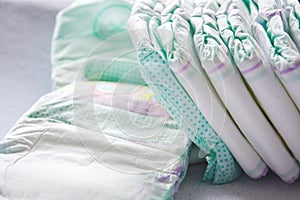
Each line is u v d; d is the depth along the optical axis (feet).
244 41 2.72
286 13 2.85
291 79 2.57
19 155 2.97
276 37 2.70
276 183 3.12
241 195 3.03
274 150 2.92
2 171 2.89
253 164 3.03
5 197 2.81
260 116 2.81
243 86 2.73
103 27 4.31
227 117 2.87
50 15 4.73
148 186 2.77
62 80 3.95
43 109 3.20
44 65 4.49
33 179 2.83
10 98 4.19
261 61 2.64
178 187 3.00
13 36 4.69
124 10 4.39
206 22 2.92
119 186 2.75
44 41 4.64
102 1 4.43
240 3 3.07
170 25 2.90
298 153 2.91
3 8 4.79
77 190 2.75
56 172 2.85
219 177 3.10
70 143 3.01
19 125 3.13
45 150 2.99
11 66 4.50
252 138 2.90
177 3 3.12
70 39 4.29
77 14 4.40
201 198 3.01
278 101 2.71
